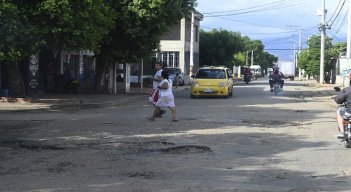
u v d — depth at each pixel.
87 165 9.62
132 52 29.31
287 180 8.52
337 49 68.50
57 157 10.38
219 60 69.31
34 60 27.72
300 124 16.36
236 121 16.84
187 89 41.88
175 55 60.12
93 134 13.56
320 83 56.69
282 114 19.53
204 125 15.64
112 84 31.31
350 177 8.78
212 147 11.70
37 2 19.64
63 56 33.12
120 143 12.11
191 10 30.70
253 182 8.35
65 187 7.88
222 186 8.01
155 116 16.89
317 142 12.64
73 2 19.98
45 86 29.91
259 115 18.97
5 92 24.22
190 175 8.84
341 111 12.43
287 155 10.86
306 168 9.53
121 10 26.92
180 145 11.89
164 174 8.90
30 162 9.85
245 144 12.19
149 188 7.84
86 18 20.58
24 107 20.56
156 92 16.70
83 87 34.50
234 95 32.47
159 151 11.16
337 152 11.27
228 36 70.06
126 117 17.86
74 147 11.55
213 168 9.45
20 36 17.84
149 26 27.69
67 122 16.28
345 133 11.89
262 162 10.08
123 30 27.72
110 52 28.89
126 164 9.73
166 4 27.84
